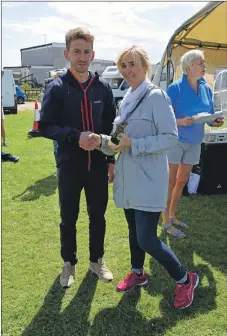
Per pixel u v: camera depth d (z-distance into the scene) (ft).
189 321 7.30
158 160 6.93
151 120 6.72
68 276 8.58
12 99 51.24
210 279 8.73
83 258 9.80
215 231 11.34
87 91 7.48
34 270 9.30
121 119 7.02
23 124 39.09
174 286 8.45
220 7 15.70
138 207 6.96
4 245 10.63
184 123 9.72
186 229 11.49
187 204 13.67
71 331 7.18
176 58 18.98
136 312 7.61
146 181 6.89
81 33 7.00
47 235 11.31
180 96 10.12
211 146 14.16
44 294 8.31
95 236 8.61
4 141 25.46
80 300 8.06
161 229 11.47
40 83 98.58
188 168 10.85
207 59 20.04
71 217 8.20
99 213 8.41
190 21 15.55
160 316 7.47
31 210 13.38
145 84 6.81
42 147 25.22
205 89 10.48
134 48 6.70
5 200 14.44
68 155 7.68
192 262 9.52
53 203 14.12
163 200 7.02
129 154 7.02
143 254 8.12
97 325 7.30
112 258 9.79
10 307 7.87
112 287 8.48
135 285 8.30
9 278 8.94
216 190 14.73
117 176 7.34
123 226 11.86
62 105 7.43
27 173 18.49
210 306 7.73
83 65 7.18
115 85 56.34
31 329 7.25
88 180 8.02
